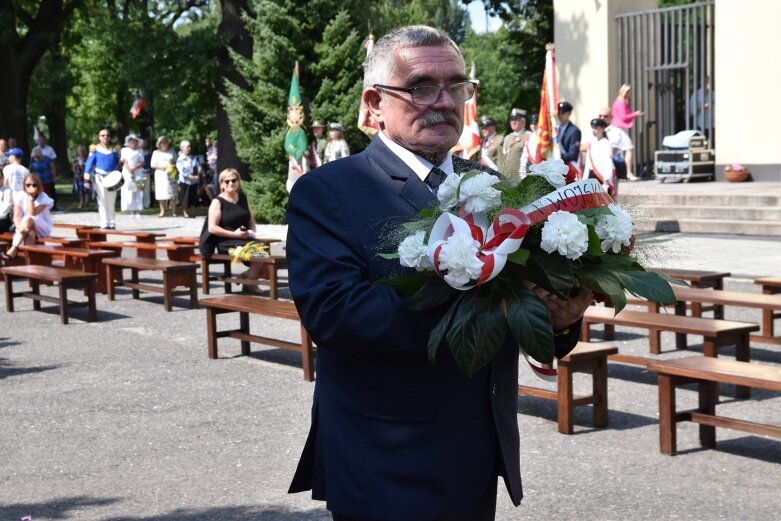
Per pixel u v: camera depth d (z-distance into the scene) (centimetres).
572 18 2322
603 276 236
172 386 765
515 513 475
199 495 511
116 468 561
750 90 2056
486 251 228
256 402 709
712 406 575
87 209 2967
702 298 810
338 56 2203
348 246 251
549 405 690
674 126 2258
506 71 5625
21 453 595
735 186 1886
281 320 1082
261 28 2202
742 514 470
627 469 542
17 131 3209
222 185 1276
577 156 1544
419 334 238
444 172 266
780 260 1234
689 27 2236
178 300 1262
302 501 500
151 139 3200
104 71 4031
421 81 260
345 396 255
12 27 3028
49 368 843
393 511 246
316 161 2023
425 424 249
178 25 3931
